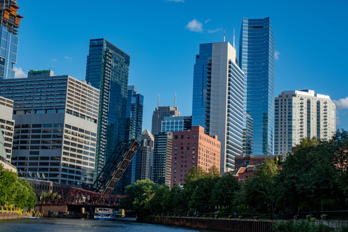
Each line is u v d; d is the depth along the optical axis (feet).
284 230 311.47
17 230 401.29
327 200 347.15
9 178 513.04
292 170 350.64
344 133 345.10
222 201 506.89
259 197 417.28
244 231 399.85
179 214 640.17
